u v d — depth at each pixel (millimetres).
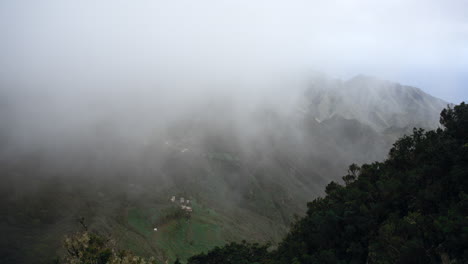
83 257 38750
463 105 53000
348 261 45906
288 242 64125
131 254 40906
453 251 33406
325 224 51312
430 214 39719
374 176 60281
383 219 47562
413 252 34844
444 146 45875
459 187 39844
